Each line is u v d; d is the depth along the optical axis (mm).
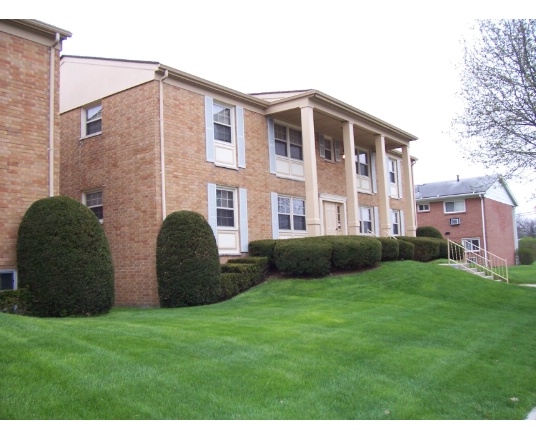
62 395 4312
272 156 16031
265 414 4414
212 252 11828
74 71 14594
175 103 12984
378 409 4812
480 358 7074
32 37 10188
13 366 4770
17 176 9711
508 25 12023
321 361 6051
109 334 6414
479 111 12570
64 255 9062
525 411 5168
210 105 13938
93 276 9305
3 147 9555
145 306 12188
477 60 12570
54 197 9484
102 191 13469
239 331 7309
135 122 12820
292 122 17094
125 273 12680
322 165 18656
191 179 13156
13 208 9594
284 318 8828
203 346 6195
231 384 4996
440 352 7145
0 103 9586
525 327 9602
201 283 11406
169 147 12680
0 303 8523
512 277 18344
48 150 10258
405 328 8453
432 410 4941
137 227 12539
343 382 5422
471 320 9898
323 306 10320
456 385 5797
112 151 13305
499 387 5895
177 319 8469
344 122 16938
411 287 12766
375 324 8562
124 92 13133
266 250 14297
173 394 4605
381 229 18672
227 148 14438
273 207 15844
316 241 13836
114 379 4754
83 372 4832
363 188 21359
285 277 13844
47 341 5684
